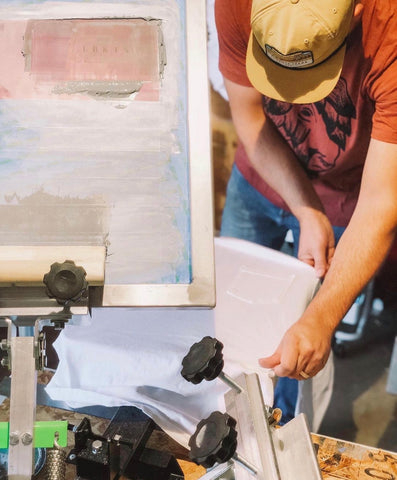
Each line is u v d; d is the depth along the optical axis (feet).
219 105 6.53
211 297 2.76
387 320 6.20
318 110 5.34
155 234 2.78
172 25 3.00
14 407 2.51
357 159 5.47
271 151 5.75
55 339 3.67
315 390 5.07
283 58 4.06
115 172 2.83
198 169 2.85
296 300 4.38
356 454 3.34
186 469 3.19
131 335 3.55
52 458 2.86
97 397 3.43
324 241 5.68
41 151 2.83
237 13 4.98
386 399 5.86
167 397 3.51
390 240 4.62
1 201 2.76
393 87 4.51
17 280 2.46
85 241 2.75
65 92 2.90
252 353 3.93
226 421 2.32
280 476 2.33
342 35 3.99
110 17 3.00
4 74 2.91
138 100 2.91
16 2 3.01
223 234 6.70
